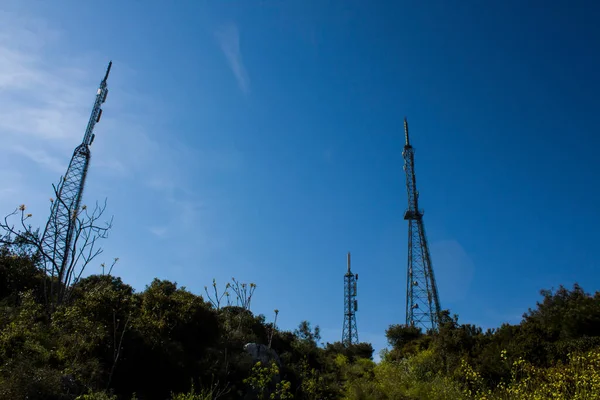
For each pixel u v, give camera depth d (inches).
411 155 2112.5
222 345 831.7
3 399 436.8
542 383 580.4
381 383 965.2
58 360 557.0
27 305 642.8
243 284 1075.9
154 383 632.4
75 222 761.0
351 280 2267.5
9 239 756.0
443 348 1118.4
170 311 790.5
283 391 746.2
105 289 714.2
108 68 1678.2
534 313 1325.0
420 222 1969.7
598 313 983.6
